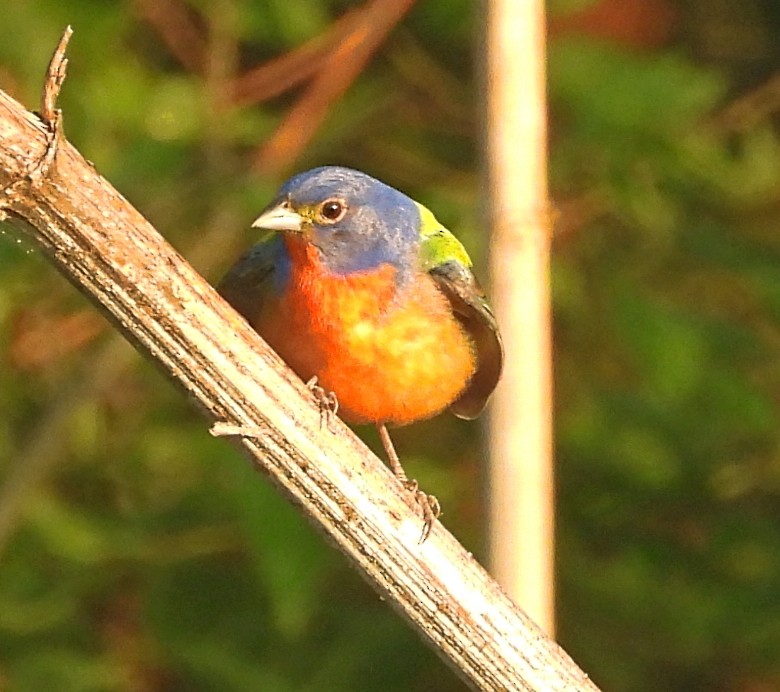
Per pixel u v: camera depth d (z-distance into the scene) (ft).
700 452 38.47
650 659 40.96
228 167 38.11
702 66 45.37
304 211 29.94
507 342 28.27
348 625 38.55
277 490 21.44
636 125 37.99
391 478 21.54
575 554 39.99
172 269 20.51
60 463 41.14
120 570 38.47
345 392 30.27
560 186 39.50
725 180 41.86
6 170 19.36
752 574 38.83
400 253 30.60
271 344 30.09
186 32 40.88
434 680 39.14
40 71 39.27
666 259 41.09
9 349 41.70
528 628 21.77
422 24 42.01
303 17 40.32
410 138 42.39
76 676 37.83
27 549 38.96
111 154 38.55
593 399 39.78
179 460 40.37
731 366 37.83
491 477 28.35
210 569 38.37
